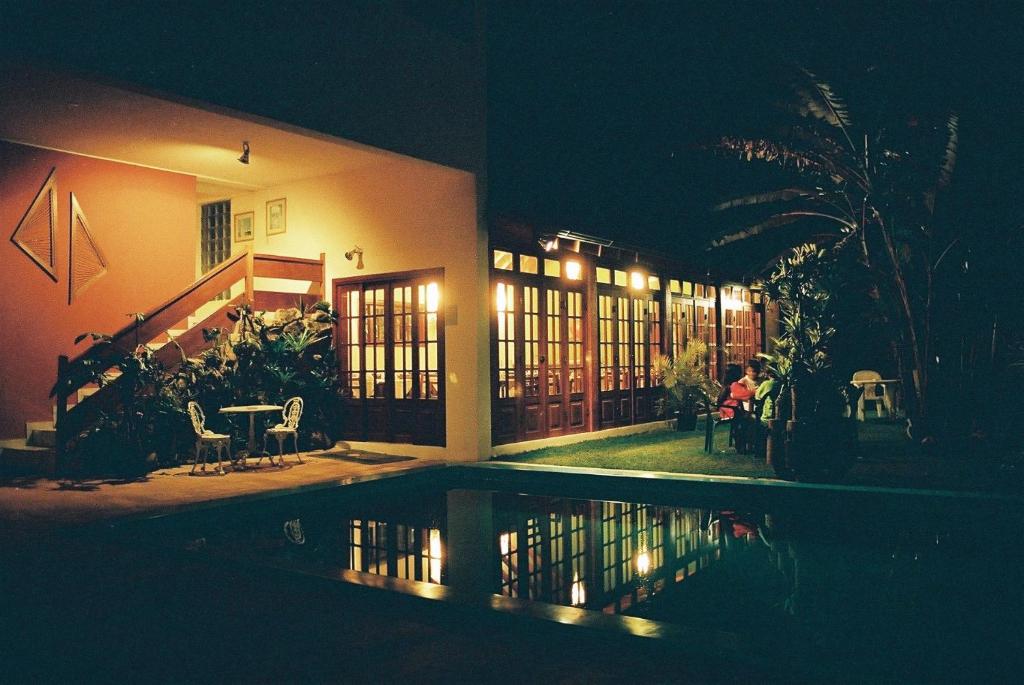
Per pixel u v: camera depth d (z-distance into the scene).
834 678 3.11
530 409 10.68
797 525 6.52
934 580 4.80
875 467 8.19
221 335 10.73
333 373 11.09
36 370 9.99
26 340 9.89
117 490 7.80
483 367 9.84
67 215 10.20
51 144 9.76
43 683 3.12
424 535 6.26
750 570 5.08
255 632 3.73
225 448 10.14
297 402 9.82
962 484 6.99
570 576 4.94
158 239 11.07
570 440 11.30
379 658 3.39
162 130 9.02
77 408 8.95
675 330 14.25
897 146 10.33
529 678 3.16
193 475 8.79
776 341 8.12
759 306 17.78
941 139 9.98
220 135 9.23
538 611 3.83
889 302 10.70
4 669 3.26
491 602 3.98
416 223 10.38
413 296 10.45
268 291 11.22
